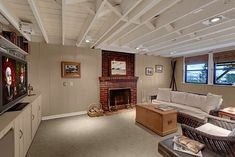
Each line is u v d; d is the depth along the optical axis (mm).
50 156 2328
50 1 2193
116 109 5348
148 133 3252
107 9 2359
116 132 3301
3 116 1833
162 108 3490
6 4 2240
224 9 2070
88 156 2344
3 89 1858
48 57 4277
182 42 4094
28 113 2477
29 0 1850
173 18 2422
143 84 6145
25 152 2260
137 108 3941
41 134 3152
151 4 1938
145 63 6191
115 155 2377
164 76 6766
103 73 5230
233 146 1532
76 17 2805
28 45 4016
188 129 1931
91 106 4953
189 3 2121
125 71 5688
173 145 1750
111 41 4188
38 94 3646
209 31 3162
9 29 2959
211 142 1698
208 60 5520
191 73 6227
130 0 2018
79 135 3123
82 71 4777
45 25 3207
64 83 4508
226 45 4516
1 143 1668
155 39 3773
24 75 2906
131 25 3043
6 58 1963
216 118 2566
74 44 4625
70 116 4539
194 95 4156
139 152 2471
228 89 4785
